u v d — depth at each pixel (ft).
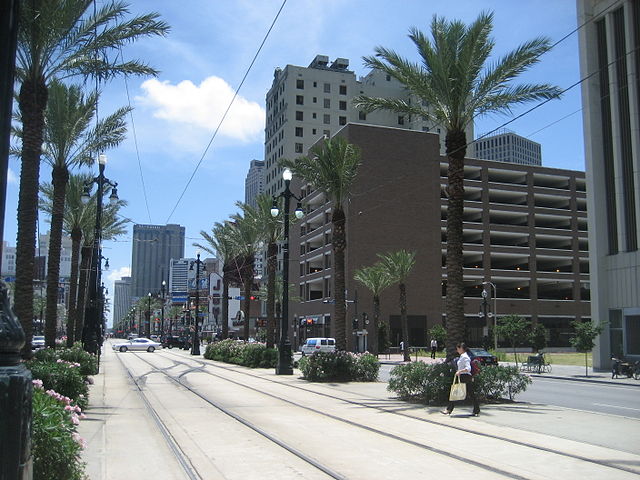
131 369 104.12
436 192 237.86
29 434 12.23
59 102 76.69
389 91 376.27
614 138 113.09
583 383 89.45
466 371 43.73
